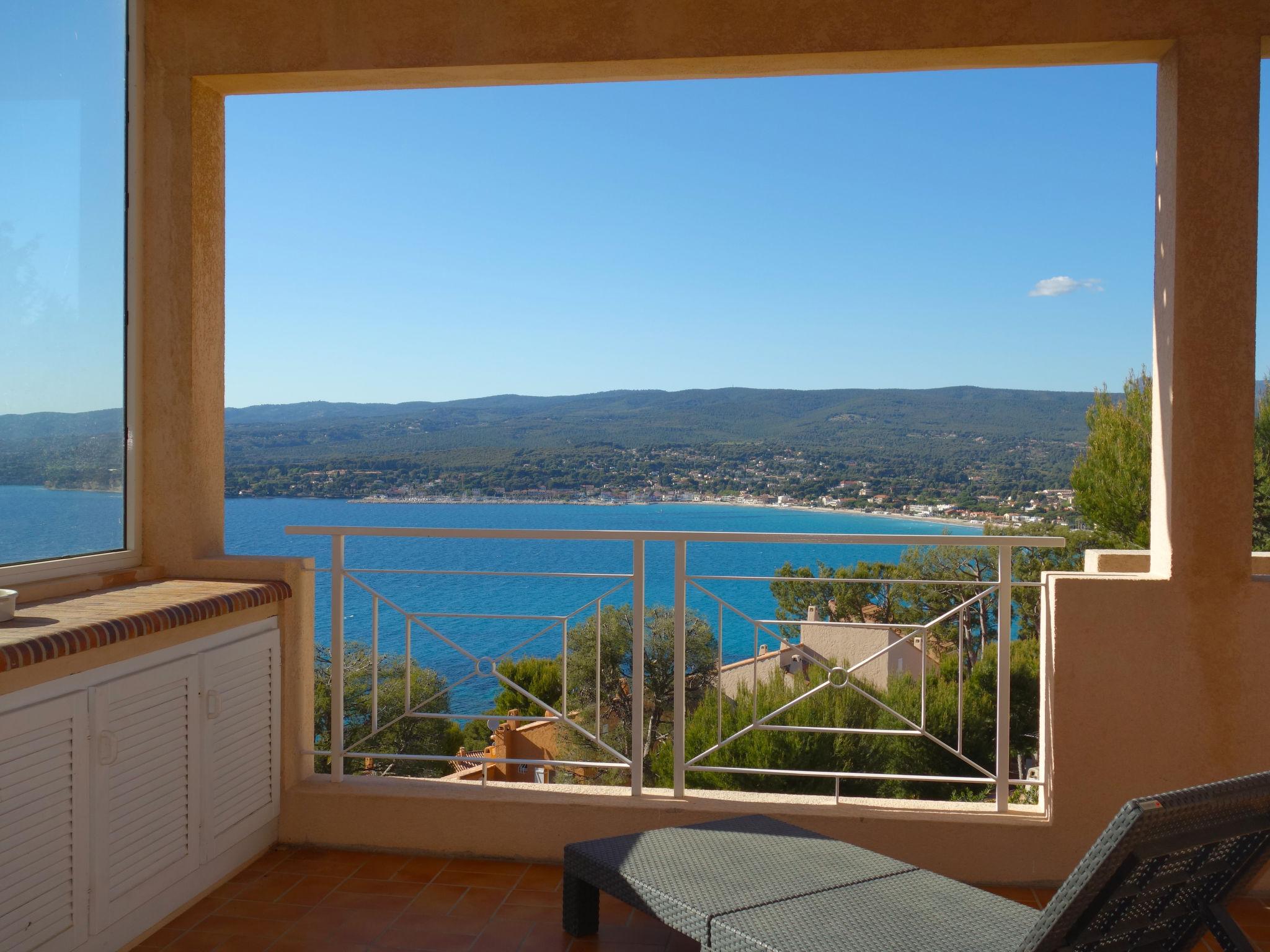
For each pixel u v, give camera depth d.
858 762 5.25
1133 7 3.05
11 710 2.20
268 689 3.37
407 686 3.50
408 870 3.29
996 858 3.19
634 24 3.29
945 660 5.64
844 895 2.33
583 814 3.34
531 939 2.78
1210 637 3.05
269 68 3.43
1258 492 8.60
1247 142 3.00
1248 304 3.00
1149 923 1.80
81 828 2.41
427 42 3.37
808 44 3.22
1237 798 1.57
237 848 3.23
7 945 2.17
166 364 3.50
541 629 3.54
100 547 3.32
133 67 3.43
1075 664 3.12
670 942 2.77
